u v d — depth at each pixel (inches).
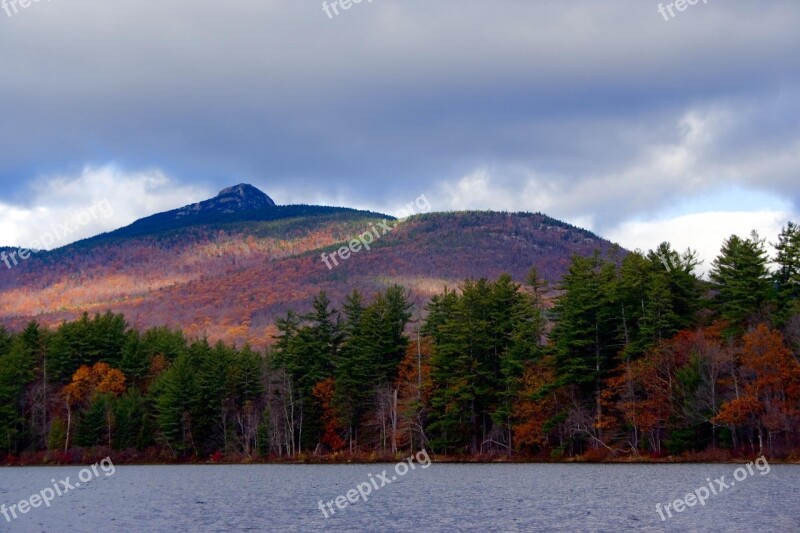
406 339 4355.3
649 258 3705.7
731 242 3631.9
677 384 3280.0
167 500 2420.0
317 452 4244.6
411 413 3873.0
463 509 1999.3
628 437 3548.2
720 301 3629.4
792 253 3513.8
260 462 4323.3
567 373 3558.1
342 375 4227.4
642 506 1963.6
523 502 2094.0
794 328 3132.4
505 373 3750.0
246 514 2030.0
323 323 4520.2
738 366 3240.7
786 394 3122.5
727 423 3100.4
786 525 1653.5
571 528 1674.5
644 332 3415.4
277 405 4498.0
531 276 4306.1
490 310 3951.8
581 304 3609.7
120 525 1902.1
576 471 3011.8
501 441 3924.7
